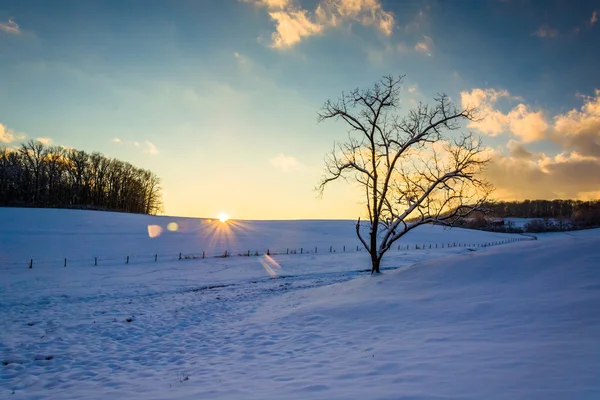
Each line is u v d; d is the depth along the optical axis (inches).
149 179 4596.5
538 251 522.9
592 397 172.6
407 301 484.4
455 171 730.8
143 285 986.1
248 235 2455.7
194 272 1242.6
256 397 228.4
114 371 347.3
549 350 253.1
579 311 332.2
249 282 1053.2
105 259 1502.2
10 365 367.9
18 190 3484.3
